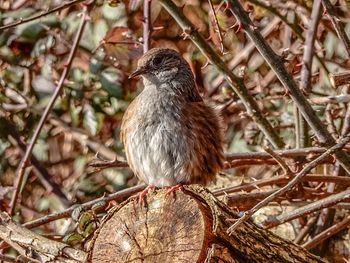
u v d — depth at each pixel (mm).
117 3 12828
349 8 14633
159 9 15320
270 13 14039
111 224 9148
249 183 12000
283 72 11539
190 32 12414
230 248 8875
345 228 13102
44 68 15516
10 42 15430
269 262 8969
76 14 15086
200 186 9055
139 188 11898
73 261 9828
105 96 15383
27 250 10078
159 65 11414
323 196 12453
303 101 11555
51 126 15594
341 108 13906
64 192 15406
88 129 15453
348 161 11680
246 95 12711
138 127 10961
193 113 10914
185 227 8891
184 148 10844
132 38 13664
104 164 11953
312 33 13180
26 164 12844
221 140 11203
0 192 13797
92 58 15227
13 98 15570
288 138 14727
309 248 12023
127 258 8984
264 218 12703
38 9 15539
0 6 15562
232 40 15039
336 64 14383
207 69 15195
